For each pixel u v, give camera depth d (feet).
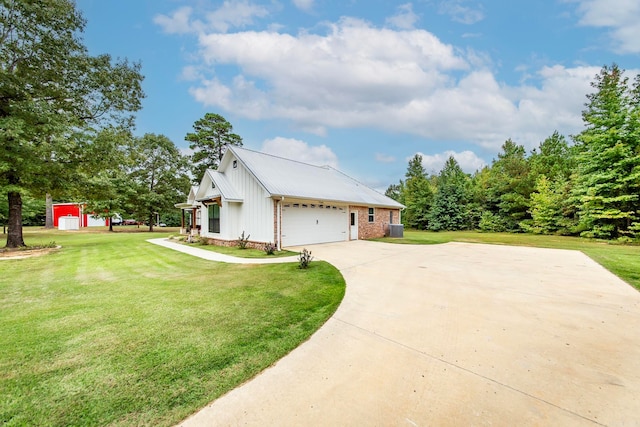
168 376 9.13
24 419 7.25
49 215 99.91
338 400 7.95
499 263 29.48
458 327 12.97
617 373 9.20
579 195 61.46
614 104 51.83
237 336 12.05
